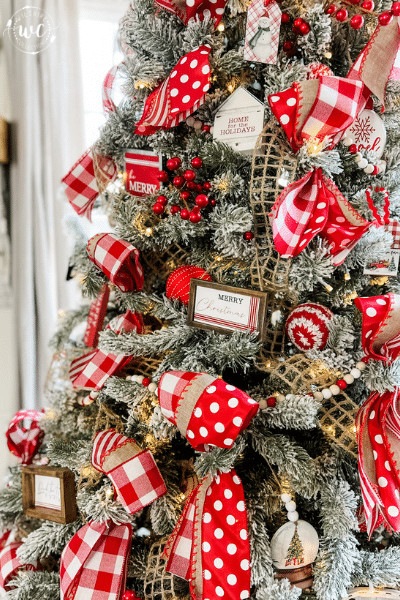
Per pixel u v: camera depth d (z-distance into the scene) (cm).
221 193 74
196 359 74
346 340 71
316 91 63
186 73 72
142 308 80
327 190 68
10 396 167
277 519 77
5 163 156
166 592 74
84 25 160
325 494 73
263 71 74
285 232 66
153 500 73
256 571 69
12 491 97
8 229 160
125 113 84
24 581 84
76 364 96
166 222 78
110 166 92
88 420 92
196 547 69
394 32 67
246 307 71
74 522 85
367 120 74
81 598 74
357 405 73
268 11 68
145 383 78
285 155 69
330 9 70
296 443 74
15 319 156
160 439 75
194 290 76
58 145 150
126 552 77
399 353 67
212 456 66
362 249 73
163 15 78
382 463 66
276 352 78
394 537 87
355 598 77
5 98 153
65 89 151
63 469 84
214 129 77
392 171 78
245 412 63
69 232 101
